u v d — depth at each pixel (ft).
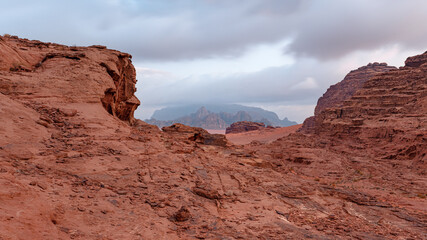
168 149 72.02
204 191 50.31
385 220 55.47
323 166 197.26
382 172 187.52
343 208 60.23
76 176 41.19
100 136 60.64
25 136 47.24
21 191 26.45
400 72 399.85
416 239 44.73
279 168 115.65
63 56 91.86
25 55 87.76
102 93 83.05
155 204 39.65
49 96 70.95
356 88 646.74
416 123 258.57
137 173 50.16
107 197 36.94
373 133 291.38
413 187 142.10
